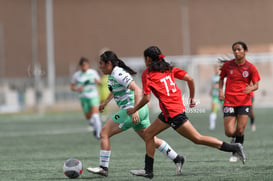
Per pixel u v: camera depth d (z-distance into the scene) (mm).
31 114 91125
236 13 149250
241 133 28031
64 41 145125
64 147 39125
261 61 100938
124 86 22875
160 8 148750
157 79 22047
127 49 147875
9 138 47906
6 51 144125
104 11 147500
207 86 101125
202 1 147750
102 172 23328
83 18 146500
